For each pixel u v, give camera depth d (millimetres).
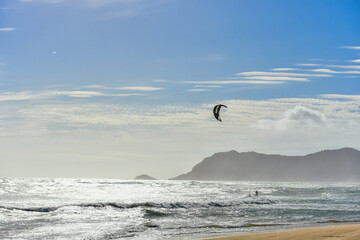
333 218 39344
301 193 97250
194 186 156125
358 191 107000
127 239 26422
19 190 95125
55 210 47438
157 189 115812
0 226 32875
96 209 48188
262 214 43875
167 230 30438
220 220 38094
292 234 23984
